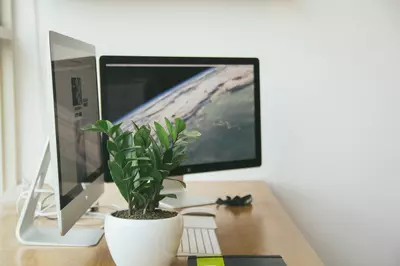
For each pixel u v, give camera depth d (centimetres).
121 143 108
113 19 218
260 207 172
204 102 168
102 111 156
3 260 117
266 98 225
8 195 188
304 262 115
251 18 221
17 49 216
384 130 227
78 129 132
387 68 225
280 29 222
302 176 228
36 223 149
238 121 175
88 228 143
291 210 229
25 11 215
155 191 109
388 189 230
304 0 221
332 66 224
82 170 134
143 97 160
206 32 220
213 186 209
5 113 215
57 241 130
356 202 230
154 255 104
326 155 228
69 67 128
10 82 215
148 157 106
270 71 223
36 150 219
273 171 227
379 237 232
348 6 222
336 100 226
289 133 226
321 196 229
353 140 227
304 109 225
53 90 114
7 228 146
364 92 226
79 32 217
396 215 231
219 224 150
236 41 221
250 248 126
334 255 233
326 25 223
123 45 219
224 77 171
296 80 224
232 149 174
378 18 223
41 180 139
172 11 219
